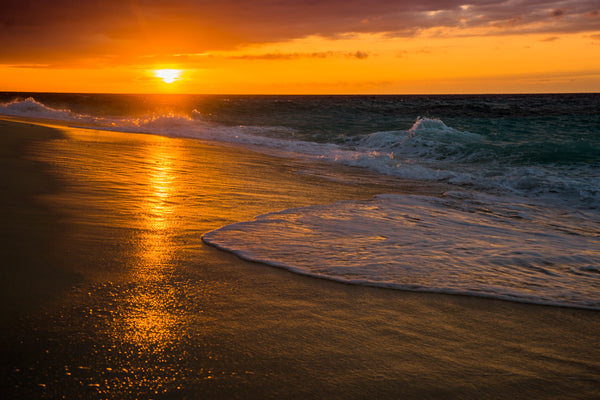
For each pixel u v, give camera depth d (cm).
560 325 258
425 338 233
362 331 238
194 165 907
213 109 3550
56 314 239
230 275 317
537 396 182
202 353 207
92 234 396
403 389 184
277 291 292
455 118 2683
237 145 1458
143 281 296
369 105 4234
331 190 744
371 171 1036
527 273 359
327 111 3297
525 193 836
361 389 183
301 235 436
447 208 654
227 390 179
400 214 573
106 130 1711
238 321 244
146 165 849
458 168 1160
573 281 343
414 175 1001
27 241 361
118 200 539
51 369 187
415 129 1870
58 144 1042
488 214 636
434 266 359
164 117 2280
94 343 211
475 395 181
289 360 204
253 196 635
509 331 247
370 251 393
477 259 388
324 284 308
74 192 561
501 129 2031
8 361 191
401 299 287
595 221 631
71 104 4338
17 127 1348
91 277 297
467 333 242
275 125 2383
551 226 583
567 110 3525
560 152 1316
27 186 571
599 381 195
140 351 206
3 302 250
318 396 177
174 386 180
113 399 170
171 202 554
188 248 376
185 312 253
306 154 1303
